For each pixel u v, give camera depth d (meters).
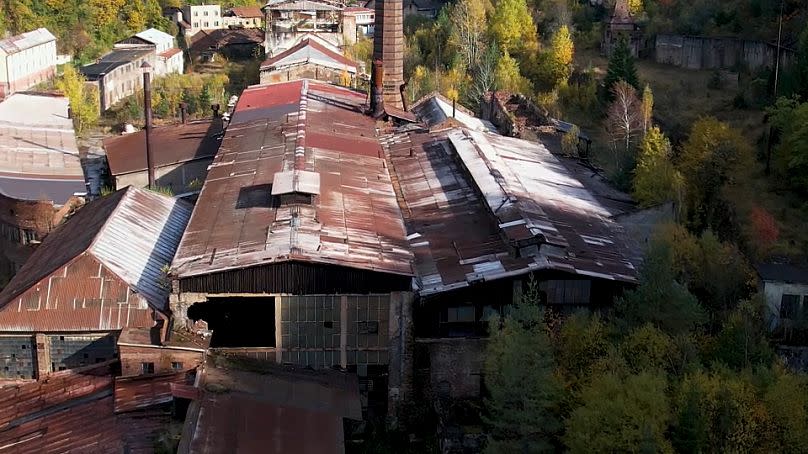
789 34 71.56
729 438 27.20
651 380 27.84
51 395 34.28
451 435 33.31
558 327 33.88
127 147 66.69
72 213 52.66
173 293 35.19
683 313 31.77
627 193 50.44
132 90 107.62
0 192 51.94
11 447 31.25
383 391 36.88
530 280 34.91
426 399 36.59
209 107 97.12
